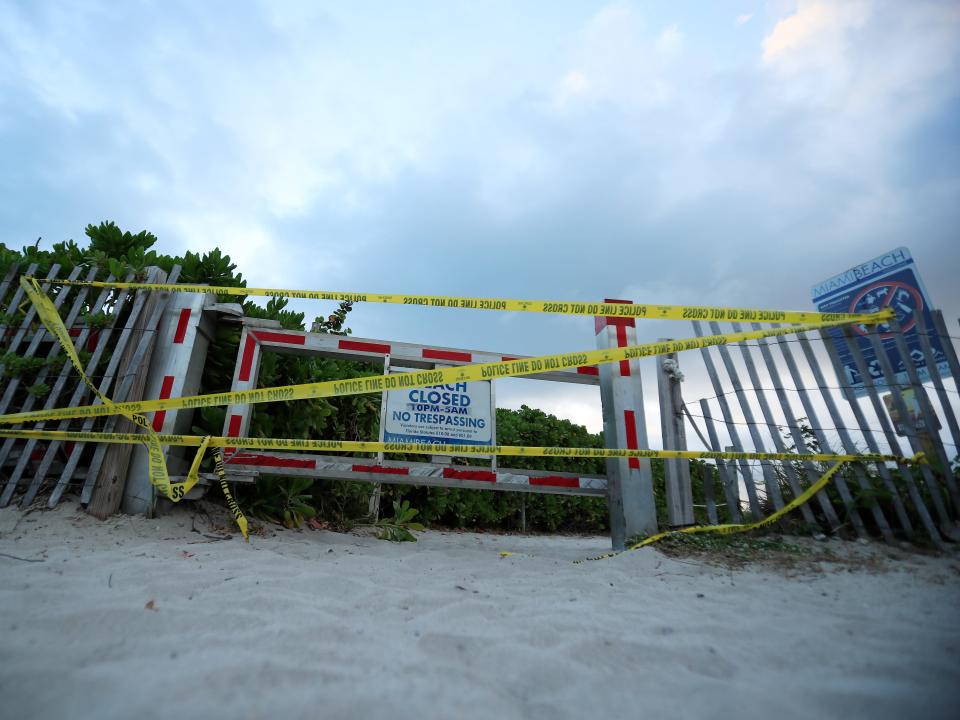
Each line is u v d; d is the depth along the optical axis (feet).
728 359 13.56
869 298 12.64
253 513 14.56
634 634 6.21
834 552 10.65
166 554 9.52
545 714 4.19
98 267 13.60
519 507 29.84
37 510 11.21
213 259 15.61
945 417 11.18
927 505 11.44
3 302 13.35
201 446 12.12
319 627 5.85
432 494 25.27
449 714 4.05
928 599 7.71
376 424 20.07
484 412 15.35
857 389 12.19
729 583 9.08
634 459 14.87
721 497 18.16
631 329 16.26
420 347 15.57
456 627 6.29
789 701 4.47
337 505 17.76
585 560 12.18
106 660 4.75
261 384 15.83
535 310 12.60
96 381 12.87
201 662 4.75
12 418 11.39
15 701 3.90
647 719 4.15
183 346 13.48
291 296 13.07
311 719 3.83
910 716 4.25
